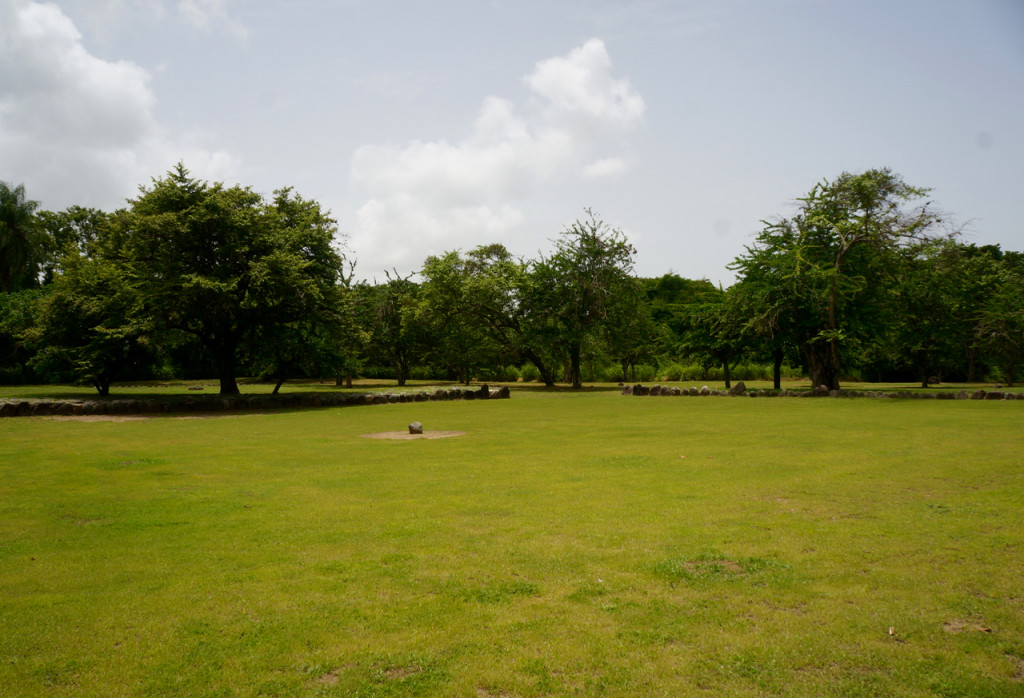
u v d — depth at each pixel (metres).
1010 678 3.57
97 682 3.62
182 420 18.19
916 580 4.92
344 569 5.32
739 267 30.38
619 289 38.44
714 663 3.76
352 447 12.28
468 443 12.73
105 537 6.28
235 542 6.08
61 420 18.16
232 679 3.64
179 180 24.39
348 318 27.39
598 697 3.43
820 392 26.02
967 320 32.66
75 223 55.16
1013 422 15.42
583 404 23.58
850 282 27.09
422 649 3.96
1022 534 6.00
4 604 4.67
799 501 7.43
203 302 23.27
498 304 38.91
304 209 28.33
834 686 3.52
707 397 26.66
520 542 5.98
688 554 5.55
